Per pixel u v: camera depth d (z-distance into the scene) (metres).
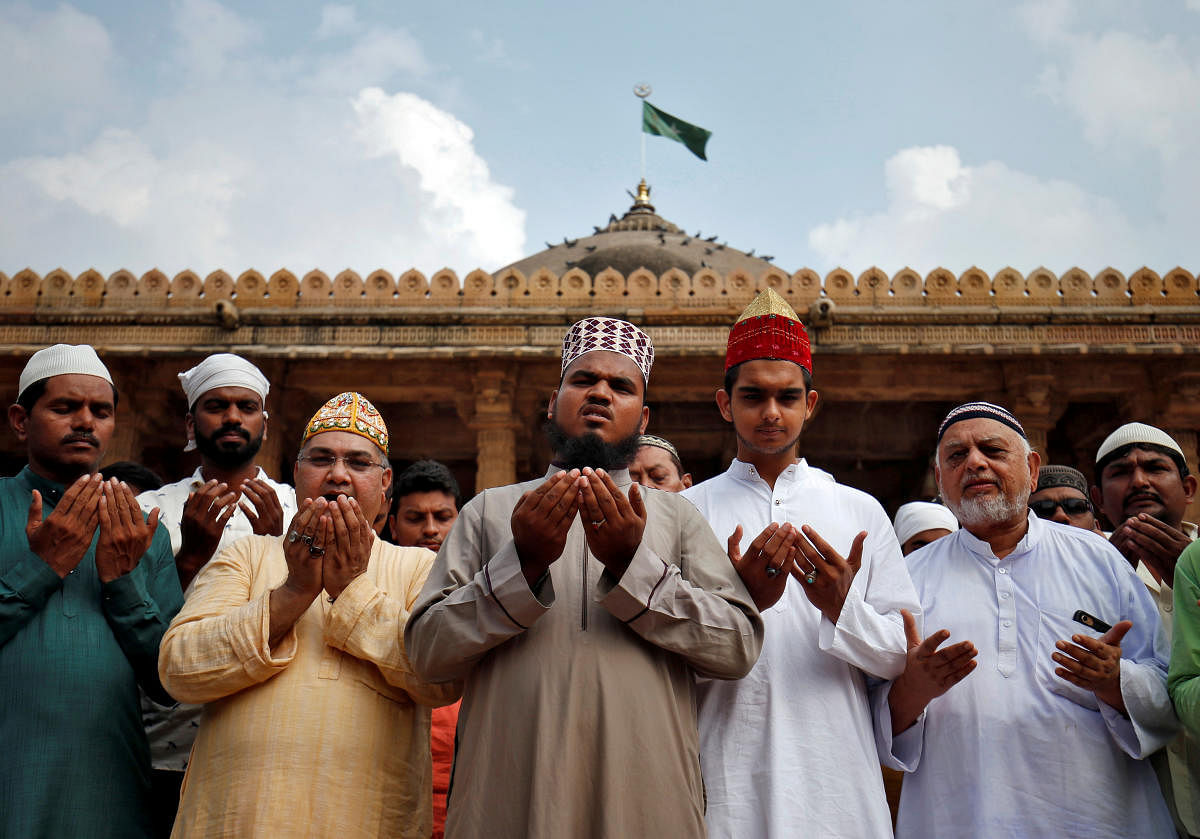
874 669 3.80
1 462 15.67
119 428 13.64
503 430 13.57
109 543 3.96
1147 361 13.66
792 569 3.71
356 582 3.77
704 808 3.32
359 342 13.82
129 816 3.86
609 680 3.25
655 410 15.55
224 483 5.09
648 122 22.00
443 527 6.07
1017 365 13.68
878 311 13.67
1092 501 6.74
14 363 13.69
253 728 3.49
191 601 3.83
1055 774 3.91
